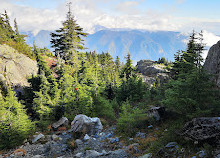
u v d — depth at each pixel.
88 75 30.41
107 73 53.69
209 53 19.58
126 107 16.75
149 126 13.39
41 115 19.03
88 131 16.77
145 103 23.30
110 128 17.48
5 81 25.28
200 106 9.56
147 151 9.29
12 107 15.69
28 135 16.33
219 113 9.45
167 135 10.01
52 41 37.81
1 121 14.20
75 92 21.84
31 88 23.86
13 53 30.84
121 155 9.77
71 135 16.58
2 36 35.78
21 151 12.70
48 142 14.71
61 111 21.34
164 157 7.83
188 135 8.45
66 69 22.81
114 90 33.72
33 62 34.16
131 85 31.44
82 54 38.34
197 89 9.66
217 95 10.17
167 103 11.91
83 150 12.50
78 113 21.39
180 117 11.77
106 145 12.80
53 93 21.69
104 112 21.28
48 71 24.89
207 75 9.55
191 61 15.41
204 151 6.86
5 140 13.57
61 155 12.12
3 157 11.85
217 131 7.26
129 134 13.37
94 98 21.77
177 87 10.82
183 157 7.22
